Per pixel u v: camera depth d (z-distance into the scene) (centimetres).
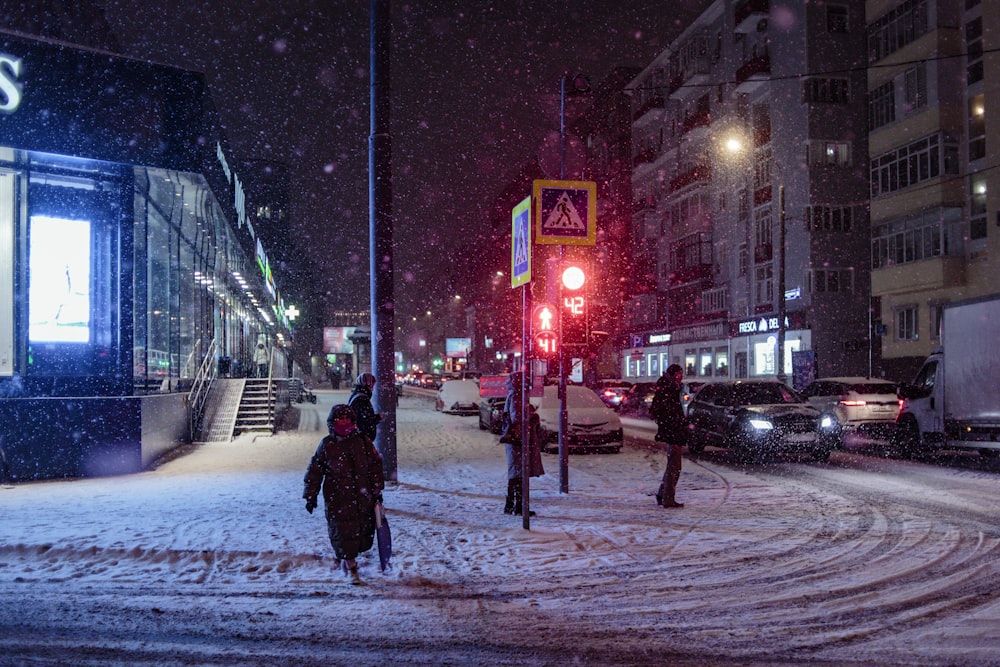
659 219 6141
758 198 4578
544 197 973
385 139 1277
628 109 6762
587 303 1153
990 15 3081
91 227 1543
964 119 3303
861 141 4209
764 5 4497
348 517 662
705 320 5269
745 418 1595
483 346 11275
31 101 1446
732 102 4872
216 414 2225
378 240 1267
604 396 3441
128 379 1527
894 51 3566
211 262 2744
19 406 1382
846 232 4162
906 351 3584
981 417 1467
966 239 3278
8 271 1464
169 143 1583
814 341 4062
